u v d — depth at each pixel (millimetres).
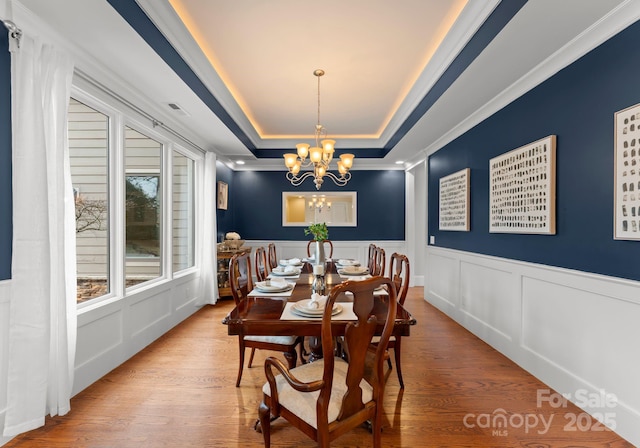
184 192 4434
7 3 1696
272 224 6441
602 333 2016
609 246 1981
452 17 2230
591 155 2098
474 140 3615
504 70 2516
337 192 6406
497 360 2916
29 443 1812
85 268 2564
